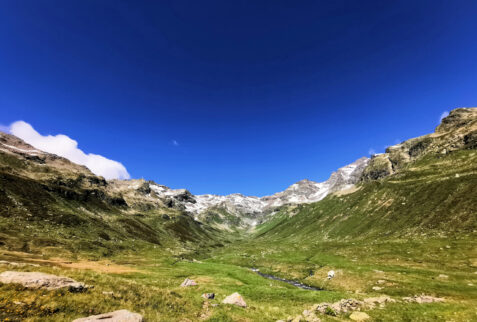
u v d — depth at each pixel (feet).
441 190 452.76
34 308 52.49
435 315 90.79
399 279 202.49
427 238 333.83
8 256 186.70
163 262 349.00
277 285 230.48
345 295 160.04
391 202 577.43
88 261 265.13
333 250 429.79
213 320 80.02
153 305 78.28
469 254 242.99
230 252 631.15
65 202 524.93
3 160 587.27
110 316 54.85
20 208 376.89
